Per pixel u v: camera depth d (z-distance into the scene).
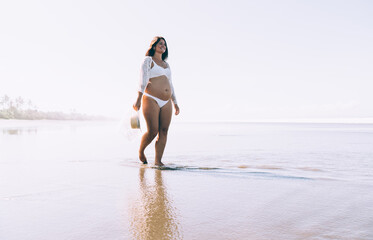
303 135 10.37
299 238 1.36
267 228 1.50
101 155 4.90
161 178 2.89
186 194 2.24
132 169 3.46
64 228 1.52
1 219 1.67
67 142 7.66
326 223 1.58
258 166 3.68
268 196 2.17
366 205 1.92
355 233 1.42
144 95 3.91
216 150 5.62
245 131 14.26
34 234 1.44
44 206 1.93
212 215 1.73
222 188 2.44
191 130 15.97
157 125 3.88
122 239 1.37
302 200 2.06
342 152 5.12
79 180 2.79
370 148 5.78
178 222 1.61
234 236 1.39
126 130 4.06
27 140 8.34
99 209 1.86
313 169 3.43
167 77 4.02
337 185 2.55
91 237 1.40
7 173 3.18
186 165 3.79
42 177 2.94
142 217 1.70
